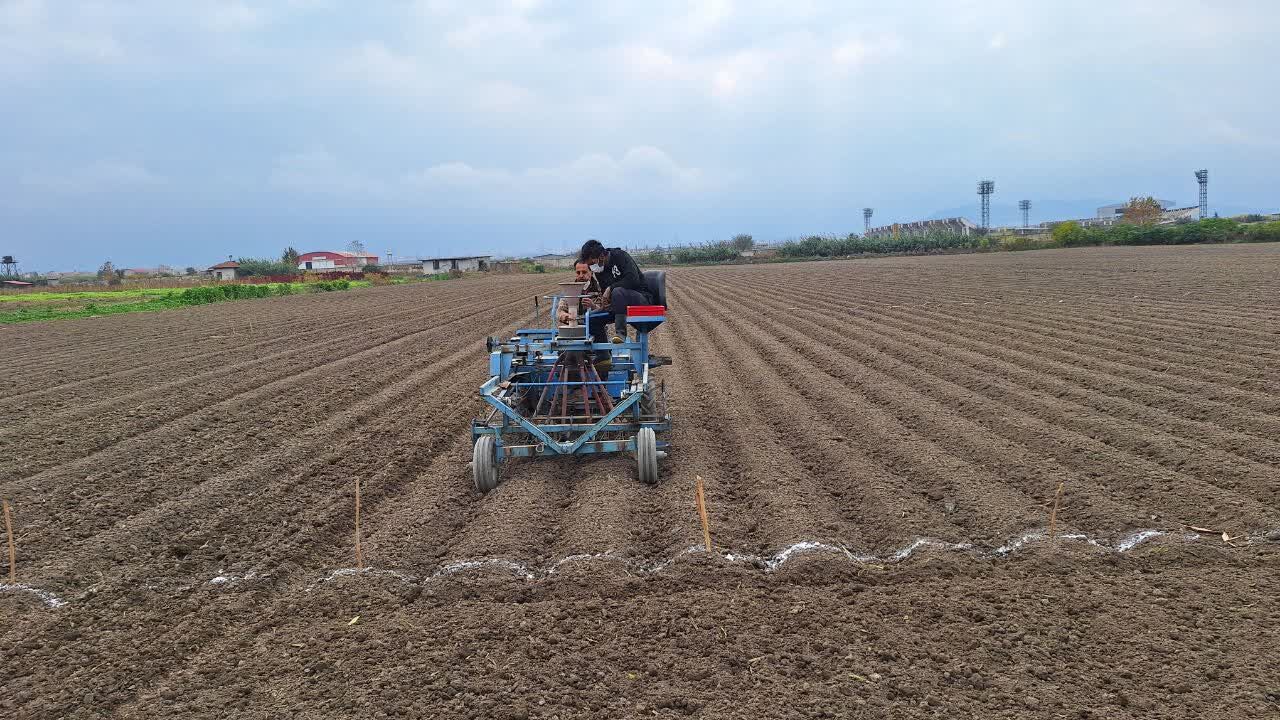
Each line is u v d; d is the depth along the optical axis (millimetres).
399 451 7977
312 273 63281
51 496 6645
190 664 4043
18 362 14836
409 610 4562
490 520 5934
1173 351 11547
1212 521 5398
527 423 6660
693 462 7363
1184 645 3859
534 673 3807
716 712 3447
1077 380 9953
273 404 10234
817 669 3771
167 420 9516
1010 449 7184
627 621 4320
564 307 8273
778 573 4863
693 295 29828
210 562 5340
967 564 4902
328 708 3572
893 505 5910
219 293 34656
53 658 4105
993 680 3621
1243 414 7758
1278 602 4254
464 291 37781
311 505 6398
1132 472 6352
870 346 13852
